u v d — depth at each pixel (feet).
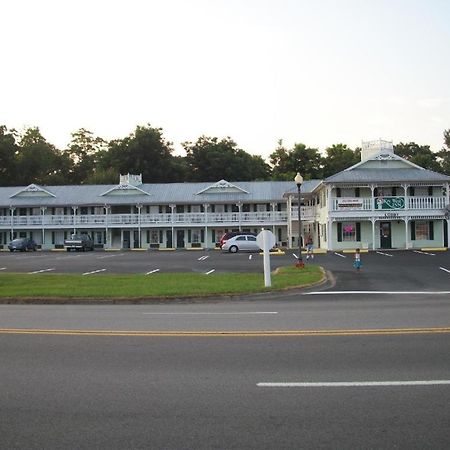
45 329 37.35
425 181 158.30
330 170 307.17
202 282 69.72
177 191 217.97
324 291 66.13
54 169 355.56
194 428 17.94
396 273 87.66
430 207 158.81
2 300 57.41
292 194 188.34
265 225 203.31
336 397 20.99
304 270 86.53
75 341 32.71
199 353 28.96
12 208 217.56
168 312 47.34
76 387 22.75
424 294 62.85
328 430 17.63
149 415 19.21
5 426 18.33
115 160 320.09
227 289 61.41
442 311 46.50
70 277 79.92
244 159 323.57
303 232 198.70
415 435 17.19
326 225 166.71
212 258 132.26
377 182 157.99
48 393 21.95
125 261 124.57
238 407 19.95
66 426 18.26
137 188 215.31
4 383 23.50
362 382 23.06
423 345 30.78
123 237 214.69
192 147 333.21
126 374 24.71
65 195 221.05
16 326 38.96
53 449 16.37
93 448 16.43
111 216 210.18
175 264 113.09
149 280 73.26
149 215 208.13
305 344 31.24
